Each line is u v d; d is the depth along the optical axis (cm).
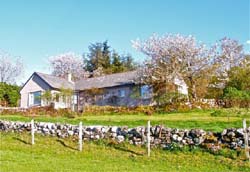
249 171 1789
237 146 2053
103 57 9450
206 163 1939
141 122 2933
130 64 9300
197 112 3769
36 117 3772
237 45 5988
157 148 2238
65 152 2222
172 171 1770
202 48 5022
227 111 3503
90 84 5991
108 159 2064
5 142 2472
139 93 5225
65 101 5519
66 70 9025
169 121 2892
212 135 2158
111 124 2895
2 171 1592
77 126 2584
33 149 2286
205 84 4972
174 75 4762
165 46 4975
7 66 8338
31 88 6009
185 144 2189
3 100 5922
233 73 5216
